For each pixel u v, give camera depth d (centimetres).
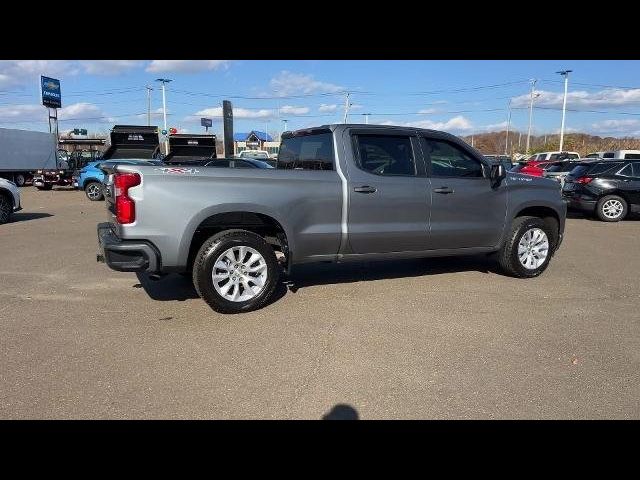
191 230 461
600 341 425
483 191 600
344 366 373
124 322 463
